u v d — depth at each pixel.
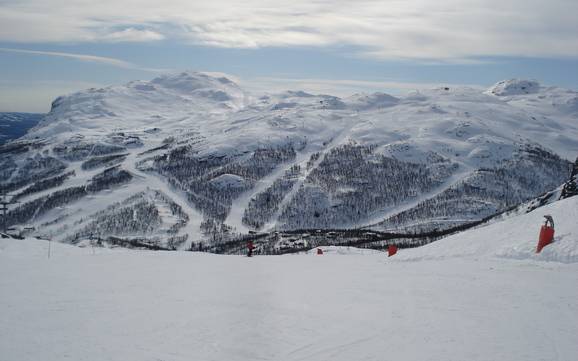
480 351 10.33
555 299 14.29
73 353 10.65
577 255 18.94
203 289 18.28
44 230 186.75
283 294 17.00
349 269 23.81
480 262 21.11
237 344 11.23
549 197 64.88
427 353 10.38
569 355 9.95
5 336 11.86
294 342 11.40
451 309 13.82
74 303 15.62
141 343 11.34
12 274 22.38
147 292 17.61
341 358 10.30
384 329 12.23
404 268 22.36
